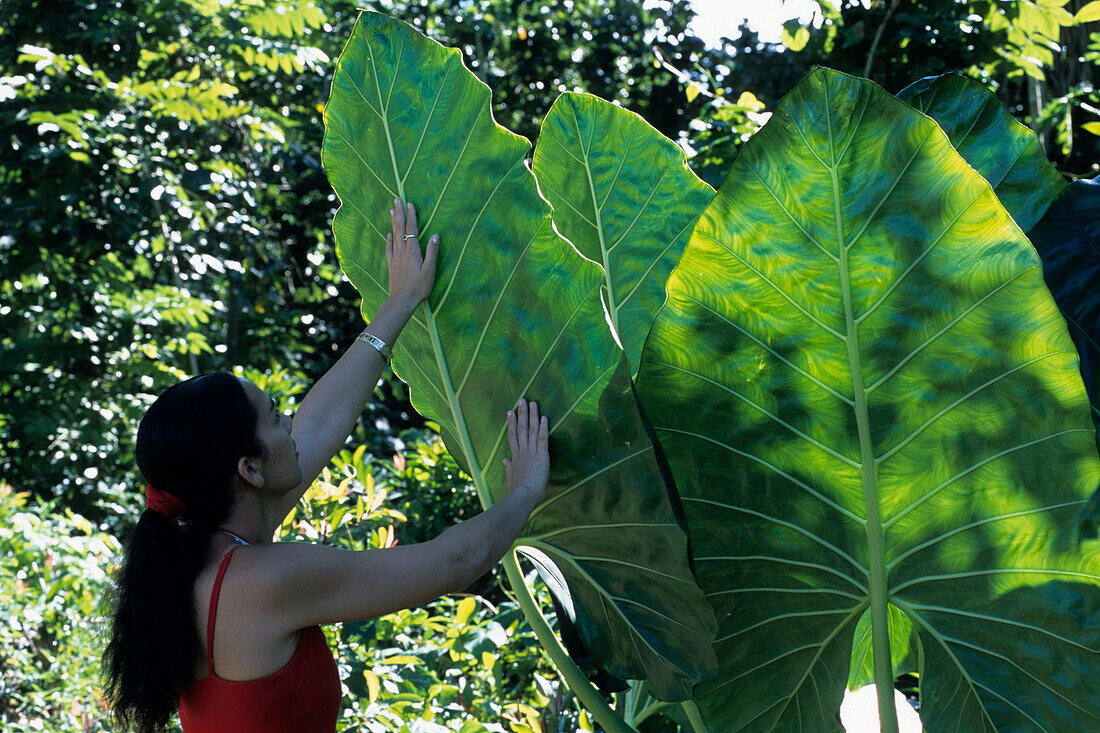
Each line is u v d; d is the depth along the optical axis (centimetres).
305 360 1252
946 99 214
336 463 434
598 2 1361
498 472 199
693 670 189
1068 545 168
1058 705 173
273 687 152
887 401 171
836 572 185
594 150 231
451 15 1259
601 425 178
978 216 156
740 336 174
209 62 919
